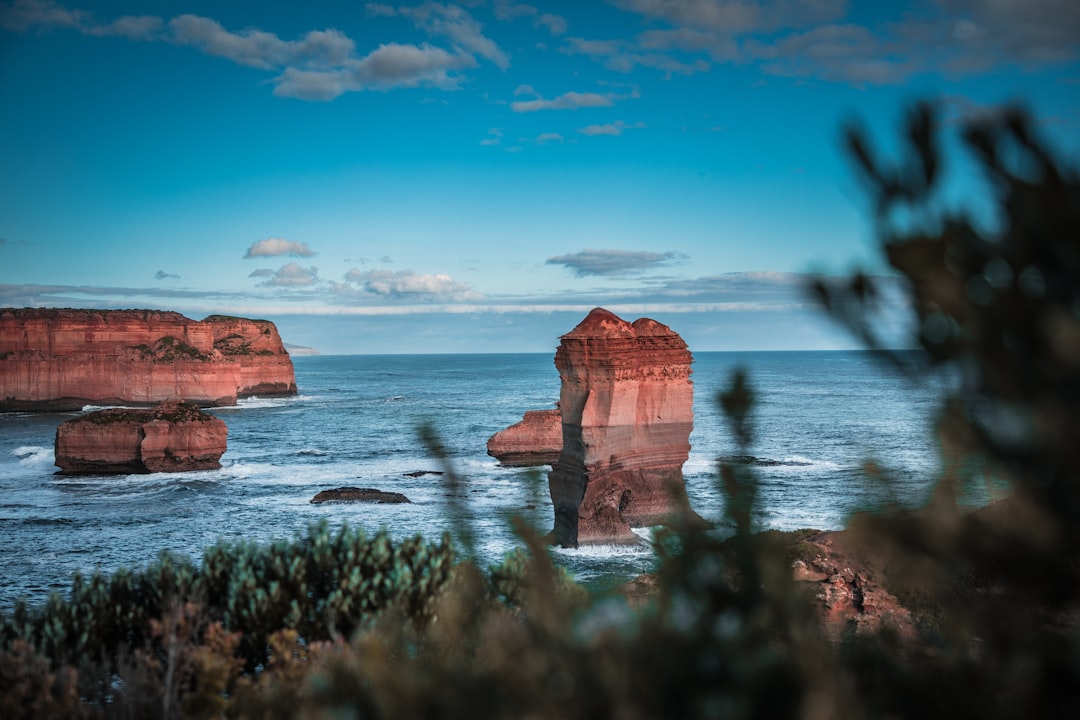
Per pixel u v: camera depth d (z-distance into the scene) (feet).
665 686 7.99
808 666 7.68
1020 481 6.85
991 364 6.54
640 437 122.62
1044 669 7.30
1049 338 6.25
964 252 6.70
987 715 7.70
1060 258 6.44
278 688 19.45
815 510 143.74
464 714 8.57
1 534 152.66
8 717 20.33
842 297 7.17
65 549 140.05
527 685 8.36
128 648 25.88
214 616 26.76
